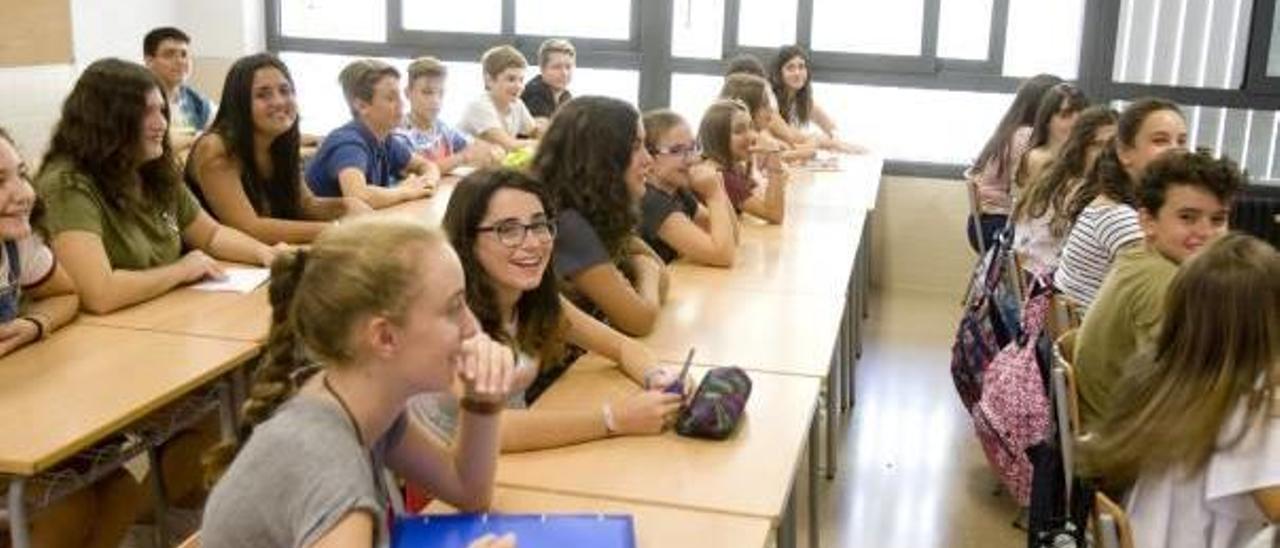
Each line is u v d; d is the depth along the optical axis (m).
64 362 2.29
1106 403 2.14
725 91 4.86
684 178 3.31
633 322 2.52
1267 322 1.71
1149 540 1.82
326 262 1.25
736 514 1.66
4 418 1.97
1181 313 1.78
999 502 3.38
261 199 3.52
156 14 6.10
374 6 6.36
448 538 1.44
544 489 1.73
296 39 6.46
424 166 4.51
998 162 4.82
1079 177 3.35
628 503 1.69
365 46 6.40
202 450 2.66
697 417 1.93
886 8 5.85
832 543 3.10
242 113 3.40
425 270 1.25
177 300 2.77
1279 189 5.43
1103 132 3.32
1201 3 5.41
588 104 2.51
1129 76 5.57
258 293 2.85
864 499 3.38
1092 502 1.97
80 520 2.29
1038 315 2.94
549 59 5.80
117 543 2.44
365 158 4.13
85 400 2.07
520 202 1.99
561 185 2.48
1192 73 5.50
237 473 1.23
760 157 4.35
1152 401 1.81
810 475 2.87
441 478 1.55
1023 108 4.77
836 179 5.03
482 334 1.55
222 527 1.21
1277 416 1.72
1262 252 1.77
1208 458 1.75
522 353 2.09
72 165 2.73
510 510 1.65
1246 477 1.71
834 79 5.99
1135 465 1.82
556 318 2.16
